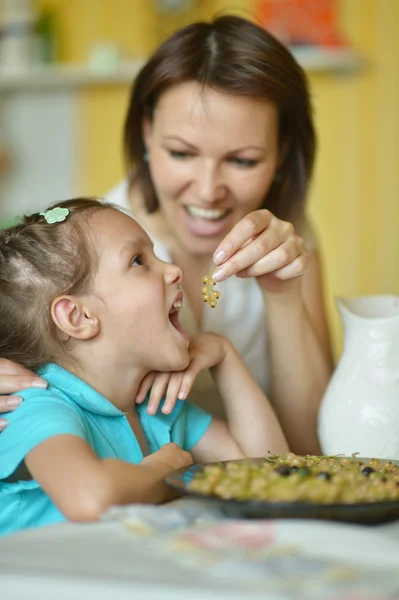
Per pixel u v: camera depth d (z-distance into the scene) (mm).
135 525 622
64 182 3387
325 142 3162
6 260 1044
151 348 1027
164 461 868
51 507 891
